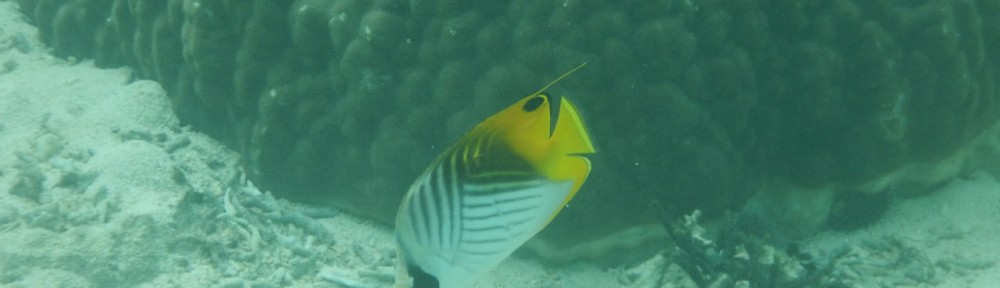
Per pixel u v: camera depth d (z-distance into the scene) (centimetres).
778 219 576
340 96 521
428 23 482
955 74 516
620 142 490
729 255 501
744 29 481
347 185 547
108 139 562
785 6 489
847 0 497
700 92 485
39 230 430
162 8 595
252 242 503
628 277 535
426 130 500
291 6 521
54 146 530
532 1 463
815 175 544
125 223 450
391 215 545
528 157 159
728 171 510
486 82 474
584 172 155
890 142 525
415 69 494
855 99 519
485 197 162
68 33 690
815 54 498
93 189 480
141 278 436
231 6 527
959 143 557
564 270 546
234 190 559
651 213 517
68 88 631
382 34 481
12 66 660
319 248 527
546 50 460
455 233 166
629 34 461
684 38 464
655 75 473
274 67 534
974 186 616
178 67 595
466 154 163
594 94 470
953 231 567
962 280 513
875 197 569
